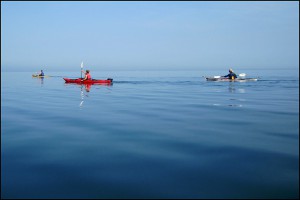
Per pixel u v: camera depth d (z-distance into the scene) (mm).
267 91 30188
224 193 6117
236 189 6301
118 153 8664
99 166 7594
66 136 10625
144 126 12398
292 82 45156
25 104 19578
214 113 15883
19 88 34750
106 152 8750
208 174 7102
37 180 6703
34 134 10914
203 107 18234
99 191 6184
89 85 39812
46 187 6348
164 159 8148
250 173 7168
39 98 23359
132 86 38000
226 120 13820
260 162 7926
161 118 14312
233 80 46531
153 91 30375
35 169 7363
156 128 12008
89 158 8203
